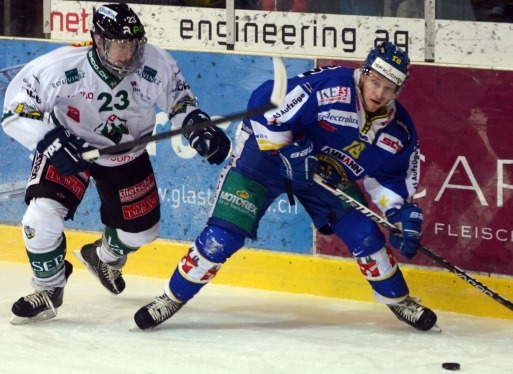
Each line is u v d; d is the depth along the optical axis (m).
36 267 12.25
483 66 13.10
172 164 14.57
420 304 13.14
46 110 11.62
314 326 12.68
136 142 11.14
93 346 11.73
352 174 11.96
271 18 14.71
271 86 11.52
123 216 12.65
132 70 11.34
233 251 12.09
